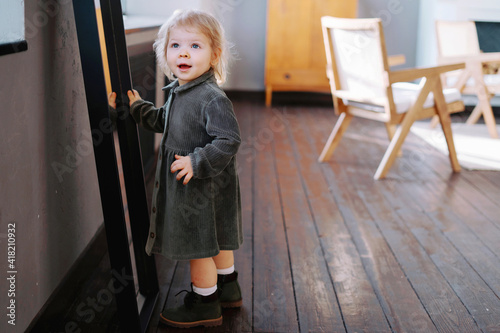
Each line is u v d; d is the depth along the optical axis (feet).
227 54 4.78
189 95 4.43
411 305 5.48
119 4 4.71
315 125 14.05
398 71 9.00
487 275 6.17
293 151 11.50
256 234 7.17
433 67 9.32
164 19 9.85
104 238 6.27
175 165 4.23
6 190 3.75
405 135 9.61
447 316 5.28
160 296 5.52
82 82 5.33
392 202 8.56
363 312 5.32
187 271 6.10
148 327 4.92
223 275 5.20
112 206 4.18
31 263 4.24
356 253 6.68
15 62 3.78
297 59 15.90
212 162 4.26
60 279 4.95
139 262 5.24
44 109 4.35
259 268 6.20
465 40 13.71
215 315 4.94
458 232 7.40
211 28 4.38
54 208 4.70
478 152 11.51
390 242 7.03
